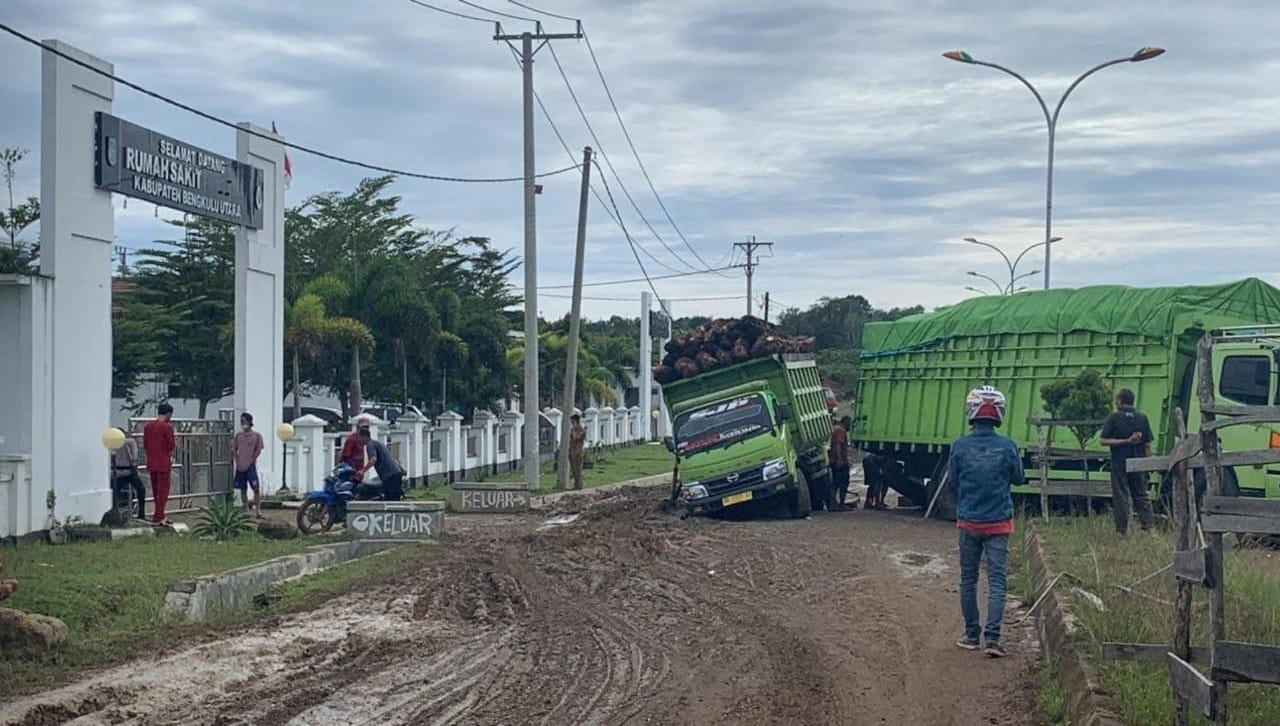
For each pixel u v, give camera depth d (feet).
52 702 30.37
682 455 76.69
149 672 34.30
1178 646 24.14
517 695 32.07
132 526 63.82
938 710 29.81
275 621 42.14
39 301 61.00
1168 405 62.75
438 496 93.09
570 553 59.57
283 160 89.25
